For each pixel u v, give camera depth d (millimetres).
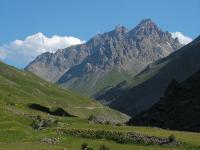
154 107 166125
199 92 158750
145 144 93500
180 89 166000
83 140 94688
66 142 90938
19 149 71000
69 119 140750
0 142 83562
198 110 147625
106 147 80438
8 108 131500
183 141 91812
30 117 120188
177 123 145375
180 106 155500
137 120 163750
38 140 89688
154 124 152750
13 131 94125
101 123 136625
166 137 94000
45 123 112812
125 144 94062
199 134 104562
